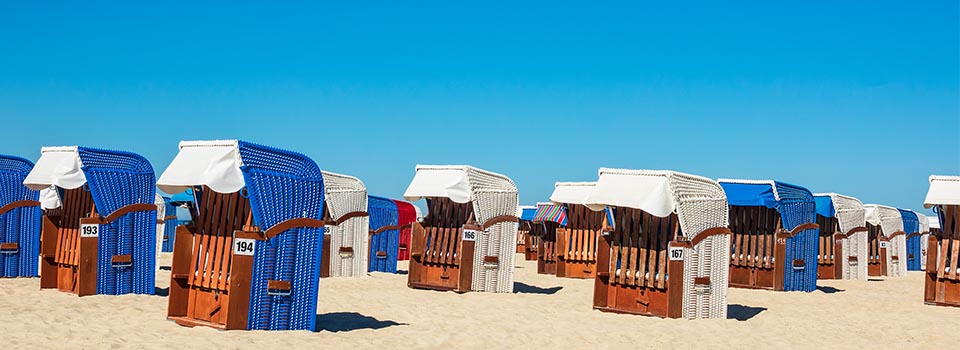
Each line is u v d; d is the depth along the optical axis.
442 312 11.20
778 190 15.56
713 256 11.05
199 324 8.60
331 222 16.31
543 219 19.64
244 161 8.15
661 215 10.38
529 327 10.03
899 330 10.48
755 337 9.66
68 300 10.62
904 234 22.67
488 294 13.80
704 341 9.29
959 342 9.59
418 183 14.35
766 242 16.05
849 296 15.14
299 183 8.60
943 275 13.27
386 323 9.93
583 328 10.02
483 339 9.05
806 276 16.16
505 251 14.30
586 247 18.28
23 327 8.38
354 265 16.67
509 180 14.79
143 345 7.62
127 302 10.57
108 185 11.21
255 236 8.34
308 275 8.73
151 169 11.67
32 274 13.59
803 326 10.77
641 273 11.15
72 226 11.65
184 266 9.04
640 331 9.84
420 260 14.66
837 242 19.52
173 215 23.81
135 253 11.46
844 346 9.22
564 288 15.63
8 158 13.63
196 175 8.07
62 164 11.15
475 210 14.03
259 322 8.46
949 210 13.25
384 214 18.94
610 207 12.01
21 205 13.54
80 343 7.66
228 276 8.52
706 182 11.16
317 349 7.83
